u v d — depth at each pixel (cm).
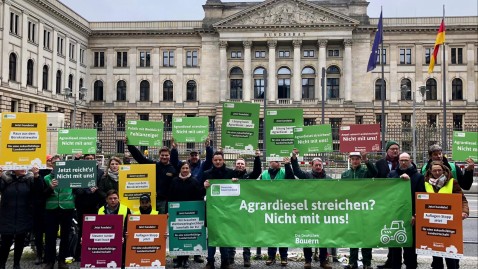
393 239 1214
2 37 5394
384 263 1433
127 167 1317
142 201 1263
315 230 1240
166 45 7894
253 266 1394
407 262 1214
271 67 7544
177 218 1321
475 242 1642
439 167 1173
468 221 2295
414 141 3916
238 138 1482
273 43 7500
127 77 7919
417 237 1140
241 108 1482
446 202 1102
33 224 1363
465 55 7575
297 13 7450
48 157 1549
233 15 7444
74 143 1955
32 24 6134
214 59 7744
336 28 7394
